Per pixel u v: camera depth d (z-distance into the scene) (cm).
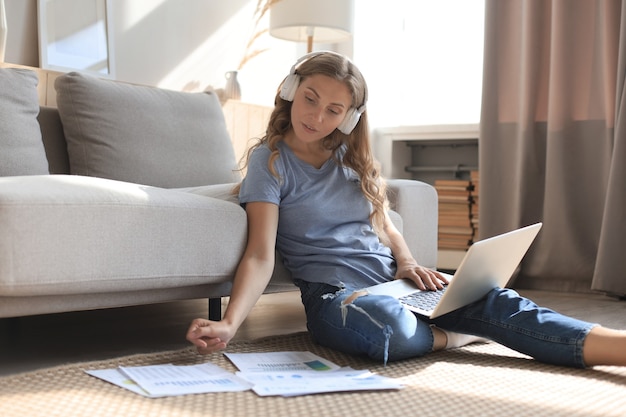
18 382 133
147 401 124
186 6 332
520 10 354
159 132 243
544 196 346
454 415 124
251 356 158
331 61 176
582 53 335
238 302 162
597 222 334
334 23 330
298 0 327
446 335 175
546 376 152
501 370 157
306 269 182
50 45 270
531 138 347
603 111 332
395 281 180
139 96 244
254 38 350
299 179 184
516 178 354
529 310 165
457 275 155
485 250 158
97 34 288
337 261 180
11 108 205
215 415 118
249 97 371
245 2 365
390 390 138
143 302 170
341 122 180
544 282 346
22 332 200
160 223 161
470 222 391
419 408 127
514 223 354
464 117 420
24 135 205
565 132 337
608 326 239
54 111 239
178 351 160
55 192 147
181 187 243
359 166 191
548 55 348
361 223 191
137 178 233
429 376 150
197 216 168
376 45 425
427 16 426
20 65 246
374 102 421
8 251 139
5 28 243
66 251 146
